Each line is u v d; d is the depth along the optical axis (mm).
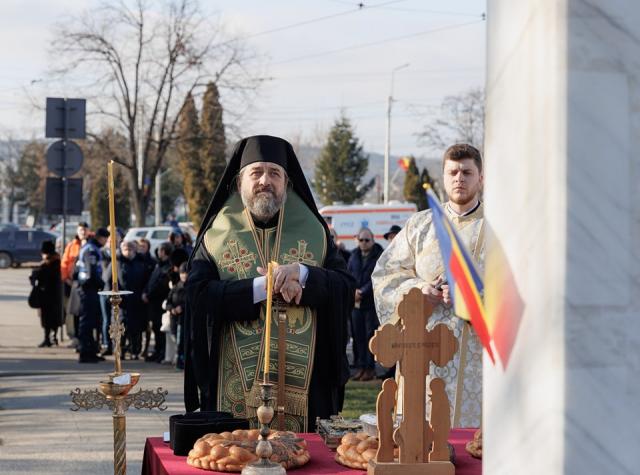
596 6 1760
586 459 1748
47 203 15266
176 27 38219
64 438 8000
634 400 1761
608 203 1760
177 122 40812
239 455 3137
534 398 1820
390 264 5074
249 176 4652
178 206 72000
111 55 37906
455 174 4980
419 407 3070
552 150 1769
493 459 1988
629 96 1768
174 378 11766
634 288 1767
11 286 31875
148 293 13648
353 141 60844
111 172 3367
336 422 3695
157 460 3422
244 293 4398
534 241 1825
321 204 61125
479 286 2242
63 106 15117
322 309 4578
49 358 13977
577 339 1751
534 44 1826
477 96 42500
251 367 4461
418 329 3078
